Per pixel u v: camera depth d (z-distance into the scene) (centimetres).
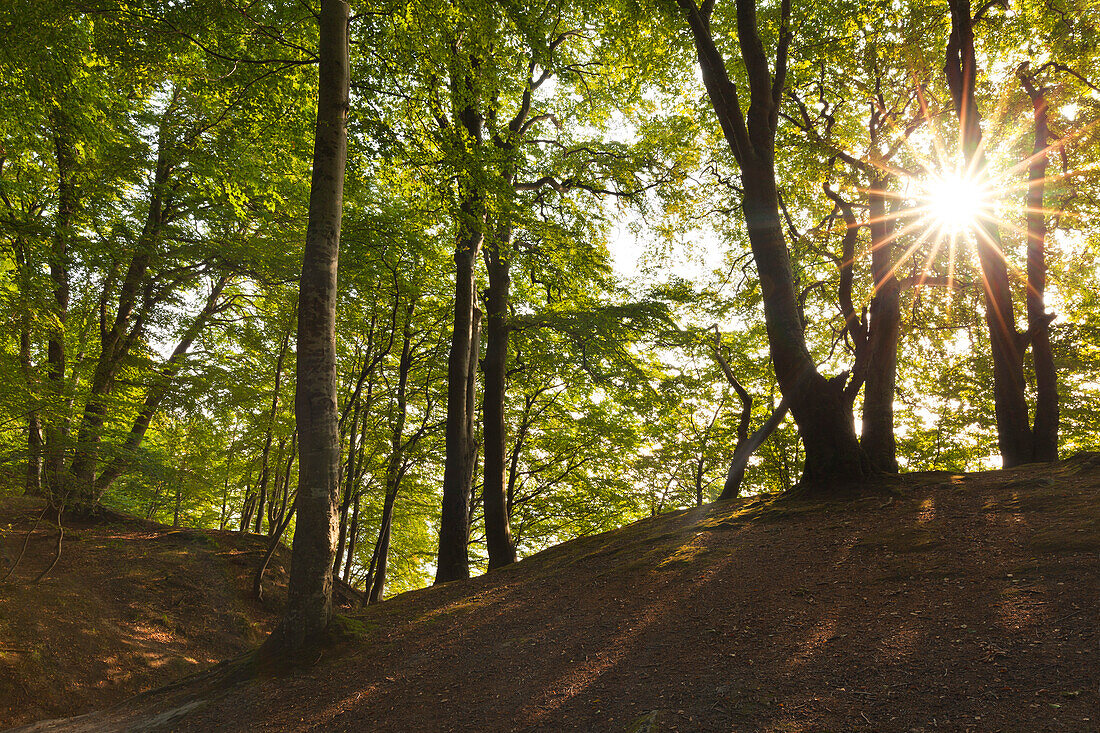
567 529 2367
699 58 1095
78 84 1311
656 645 591
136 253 1477
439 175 1173
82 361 1359
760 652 523
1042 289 1297
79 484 1386
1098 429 1772
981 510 757
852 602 587
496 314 1565
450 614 874
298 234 1636
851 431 1006
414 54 1108
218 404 1570
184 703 748
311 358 813
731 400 2120
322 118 848
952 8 1205
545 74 1625
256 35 1123
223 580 1545
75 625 1177
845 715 397
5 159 1559
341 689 664
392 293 1600
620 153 1630
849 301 1212
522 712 514
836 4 1224
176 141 1491
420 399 2084
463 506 1395
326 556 815
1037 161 1334
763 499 1077
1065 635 434
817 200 1582
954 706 381
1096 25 1259
